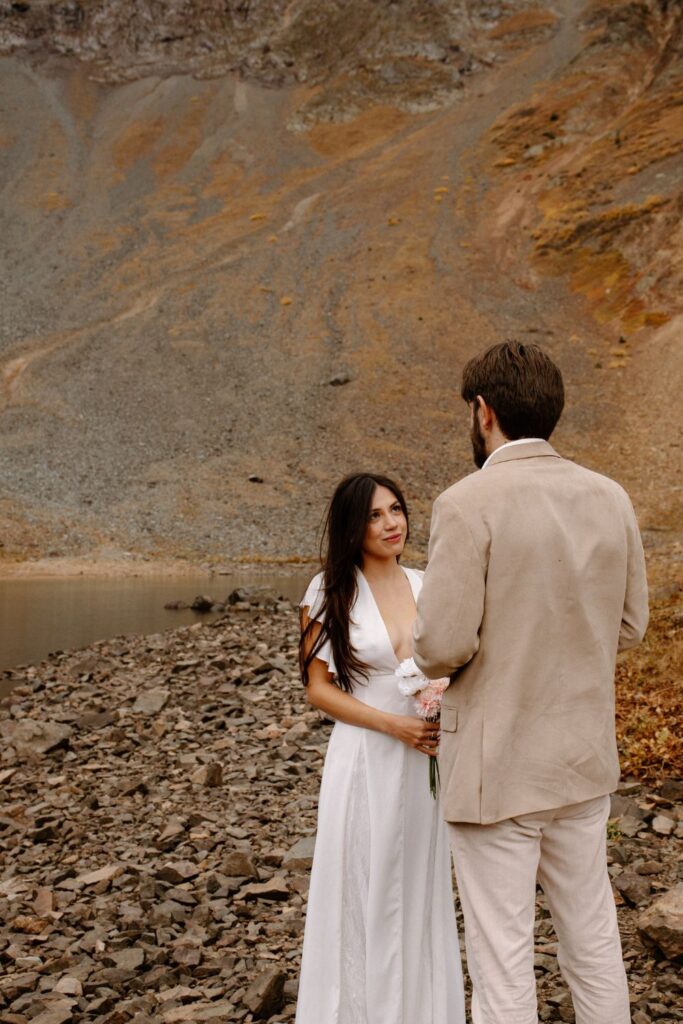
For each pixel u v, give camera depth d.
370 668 2.92
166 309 69.06
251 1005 3.44
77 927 4.46
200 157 112.12
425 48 130.12
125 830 6.02
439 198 87.50
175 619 17.69
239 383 55.81
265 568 30.86
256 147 114.31
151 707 9.42
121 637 14.62
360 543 2.93
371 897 2.79
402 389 54.16
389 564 3.06
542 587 2.38
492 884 2.40
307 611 3.00
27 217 95.50
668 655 8.64
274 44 138.38
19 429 47.94
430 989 2.86
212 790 6.75
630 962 3.73
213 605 19.22
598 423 49.62
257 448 46.72
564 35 129.62
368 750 2.86
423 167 96.69
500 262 74.06
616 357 57.78
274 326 64.88
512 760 2.37
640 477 42.53
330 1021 2.76
